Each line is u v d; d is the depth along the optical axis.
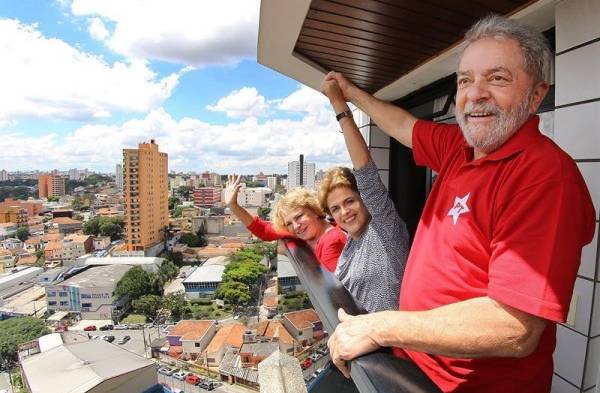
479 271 0.90
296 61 3.68
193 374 32.06
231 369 31.59
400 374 0.77
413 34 2.95
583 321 1.83
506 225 0.81
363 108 1.86
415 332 0.79
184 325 39.53
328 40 3.20
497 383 0.89
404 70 3.84
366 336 0.85
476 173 0.97
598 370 1.65
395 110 1.72
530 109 0.95
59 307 53.72
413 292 1.07
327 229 2.49
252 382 29.81
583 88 1.90
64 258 82.44
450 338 0.75
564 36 2.01
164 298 52.09
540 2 2.12
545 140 0.90
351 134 1.81
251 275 54.62
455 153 1.23
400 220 1.62
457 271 0.94
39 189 178.50
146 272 59.38
